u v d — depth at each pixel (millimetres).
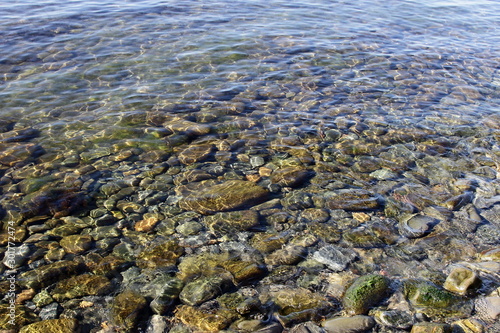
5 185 1592
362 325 1095
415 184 1661
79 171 1692
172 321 1118
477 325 1084
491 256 1312
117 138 1910
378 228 1439
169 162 1766
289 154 1841
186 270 1271
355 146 1897
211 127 2012
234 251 1342
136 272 1267
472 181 1673
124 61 2654
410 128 2043
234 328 1092
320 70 2645
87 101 2193
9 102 2146
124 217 1474
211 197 1556
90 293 1196
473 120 2127
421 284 1215
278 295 1190
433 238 1398
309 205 1547
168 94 2289
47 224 1431
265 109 2180
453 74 2666
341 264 1299
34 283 1220
